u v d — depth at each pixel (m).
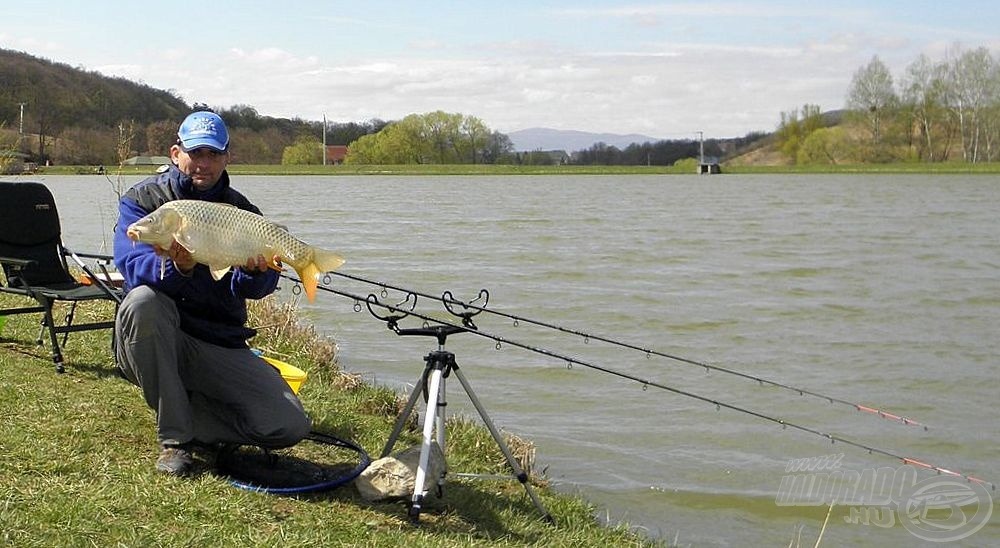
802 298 17.33
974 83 94.94
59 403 6.13
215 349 5.34
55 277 7.71
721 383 11.32
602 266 21.14
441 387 5.50
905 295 17.81
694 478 8.20
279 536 4.59
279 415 5.35
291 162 92.38
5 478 4.75
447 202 45.03
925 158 97.50
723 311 15.88
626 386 10.93
